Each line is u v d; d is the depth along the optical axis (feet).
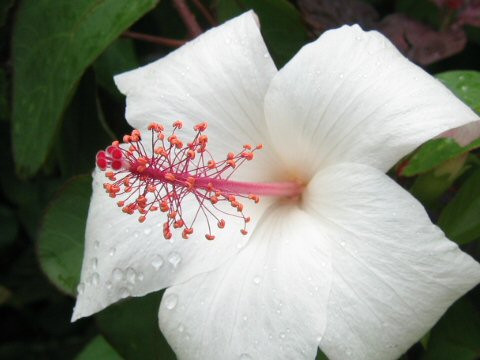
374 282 0.57
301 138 0.66
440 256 0.56
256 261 0.63
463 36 0.83
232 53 0.68
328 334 0.57
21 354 1.07
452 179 0.71
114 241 0.66
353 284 0.58
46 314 1.08
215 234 0.66
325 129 0.64
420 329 0.56
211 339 0.61
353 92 0.62
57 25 0.83
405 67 0.61
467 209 0.69
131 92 0.71
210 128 0.68
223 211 0.66
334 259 0.59
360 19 0.84
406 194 0.58
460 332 0.69
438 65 0.91
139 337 0.75
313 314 0.58
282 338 0.58
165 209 0.62
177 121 0.66
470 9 0.84
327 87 0.63
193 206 0.67
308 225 0.64
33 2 0.85
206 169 0.65
